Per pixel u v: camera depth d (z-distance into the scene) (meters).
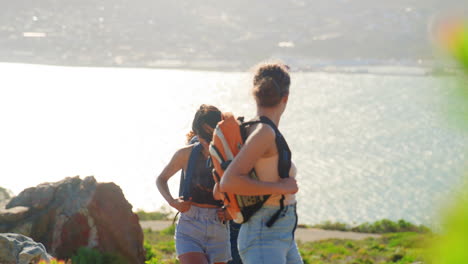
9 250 25.09
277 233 11.63
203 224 17.83
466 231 2.04
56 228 38.84
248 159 11.01
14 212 37.91
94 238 39.28
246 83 11.91
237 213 11.60
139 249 42.12
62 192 40.22
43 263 21.59
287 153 11.25
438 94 2.17
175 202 17.69
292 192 11.18
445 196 2.11
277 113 11.55
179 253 17.91
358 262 138.12
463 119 2.11
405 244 166.88
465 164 2.14
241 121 12.38
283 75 11.45
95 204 39.97
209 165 17.00
